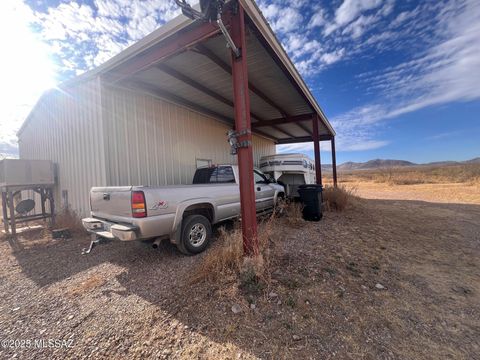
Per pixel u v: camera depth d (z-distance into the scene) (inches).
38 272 135.4
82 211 244.2
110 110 223.6
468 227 209.5
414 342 72.8
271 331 78.0
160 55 175.0
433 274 119.3
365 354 68.0
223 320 84.2
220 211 175.3
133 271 129.4
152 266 134.5
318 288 102.9
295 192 362.3
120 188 134.3
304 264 125.6
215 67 215.0
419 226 213.0
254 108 335.6
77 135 245.9
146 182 255.1
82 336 80.4
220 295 97.7
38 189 247.1
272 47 175.2
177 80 239.3
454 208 305.3
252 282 103.4
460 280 113.3
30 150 356.8
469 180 667.4
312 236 176.2
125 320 87.6
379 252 147.8
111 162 222.2
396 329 78.6
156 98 270.7
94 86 222.1
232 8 121.4
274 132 529.3
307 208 230.5
